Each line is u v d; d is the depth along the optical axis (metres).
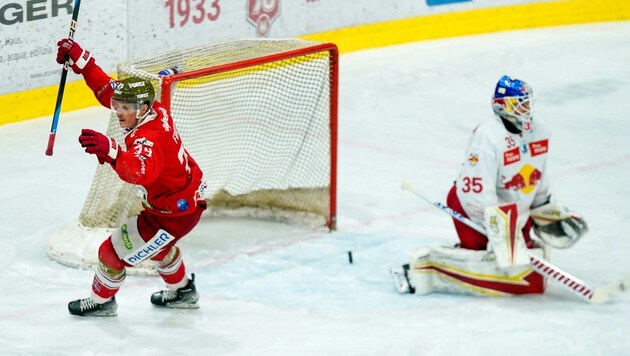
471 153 16.81
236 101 21.53
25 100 27.48
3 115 27.12
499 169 16.83
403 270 18.12
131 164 14.27
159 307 16.89
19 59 27.08
